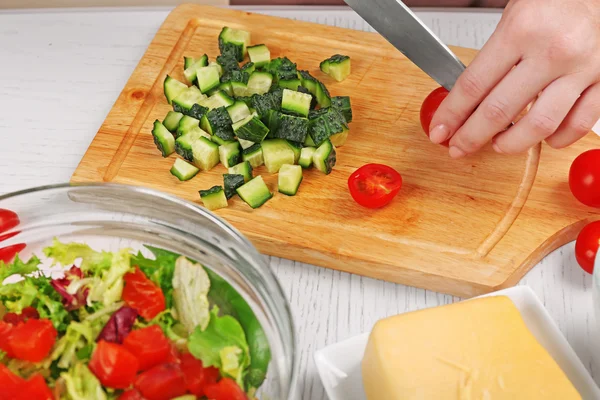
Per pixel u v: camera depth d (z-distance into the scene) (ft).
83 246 1.63
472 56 2.27
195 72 2.23
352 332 1.82
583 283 1.89
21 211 1.63
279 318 1.52
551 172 2.03
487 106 1.91
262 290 1.55
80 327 1.54
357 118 2.16
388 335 1.62
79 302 1.58
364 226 1.95
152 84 2.23
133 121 2.15
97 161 2.07
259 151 2.07
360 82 2.24
